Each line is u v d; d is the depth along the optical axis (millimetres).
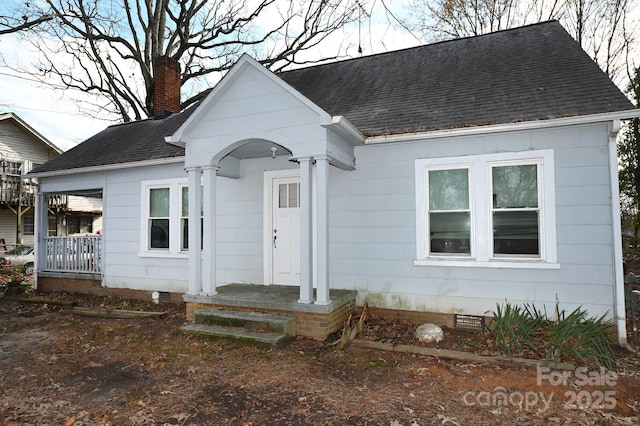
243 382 4270
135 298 8930
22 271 14734
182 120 10469
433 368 4555
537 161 5746
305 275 5766
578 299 5488
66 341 5961
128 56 18484
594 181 5438
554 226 5602
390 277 6562
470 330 5996
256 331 5719
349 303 6527
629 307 5812
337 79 9320
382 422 3389
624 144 16703
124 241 9102
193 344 5578
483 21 17516
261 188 7723
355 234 6793
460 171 6242
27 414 3635
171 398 3914
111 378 4465
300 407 3682
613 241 5309
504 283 5875
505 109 5941
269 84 6004
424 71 8305
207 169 6496
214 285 6598
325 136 5621
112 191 9281
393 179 6574
